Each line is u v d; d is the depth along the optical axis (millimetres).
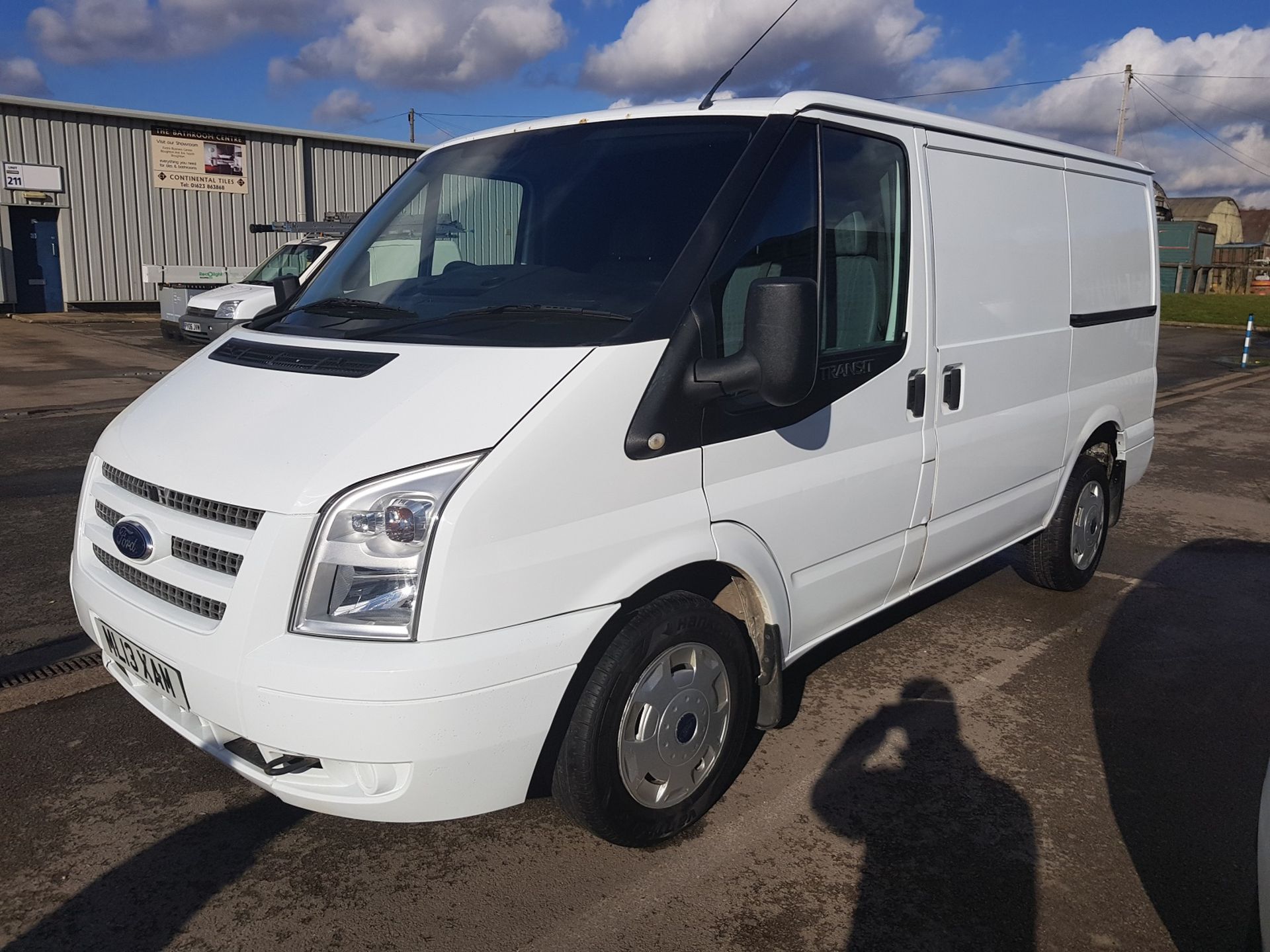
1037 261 4383
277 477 2469
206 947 2574
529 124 3727
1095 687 4234
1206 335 23859
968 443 3996
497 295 3086
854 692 4117
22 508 6527
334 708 2354
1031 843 3096
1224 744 3752
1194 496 7898
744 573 3021
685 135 3264
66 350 15906
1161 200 10438
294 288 3910
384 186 27156
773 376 2672
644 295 2869
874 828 3148
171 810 3172
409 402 2564
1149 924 2736
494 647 2439
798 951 2604
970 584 5566
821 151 3266
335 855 2967
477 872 2898
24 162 21391
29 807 3166
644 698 2828
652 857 2984
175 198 23547
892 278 3549
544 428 2512
